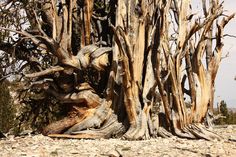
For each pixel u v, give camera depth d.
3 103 24.41
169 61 14.19
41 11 15.86
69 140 13.38
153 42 14.99
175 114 14.15
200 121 14.51
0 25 15.99
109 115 14.30
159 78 13.82
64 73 14.47
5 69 16.16
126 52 13.73
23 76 14.38
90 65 14.74
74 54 17.09
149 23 14.98
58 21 15.05
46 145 11.71
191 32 14.68
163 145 11.91
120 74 14.47
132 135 13.41
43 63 17.39
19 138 13.65
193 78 14.84
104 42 15.97
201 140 13.61
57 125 14.31
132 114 13.72
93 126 14.10
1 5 15.85
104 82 15.51
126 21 14.83
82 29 15.33
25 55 15.95
